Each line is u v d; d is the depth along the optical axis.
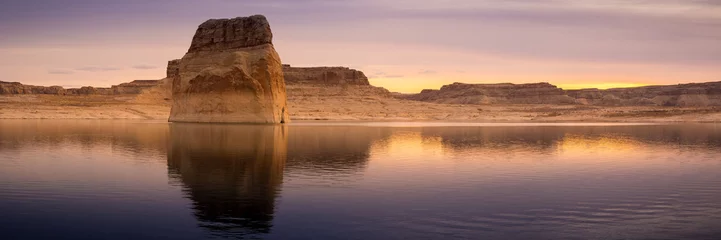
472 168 27.69
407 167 27.78
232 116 80.19
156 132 54.19
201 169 26.14
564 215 17.19
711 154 36.06
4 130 57.91
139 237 14.41
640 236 14.95
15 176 23.58
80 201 18.50
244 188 21.11
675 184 23.05
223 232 14.90
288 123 86.50
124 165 27.47
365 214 17.02
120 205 17.92
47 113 113.88
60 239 14.21
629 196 20.28
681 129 73.38
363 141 45.50
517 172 26.33
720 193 20.98
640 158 33.28
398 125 86.00
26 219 16.09
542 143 45.03
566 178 24.53
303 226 15.55
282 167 27.16
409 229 15.39
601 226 15.92
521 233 15.14
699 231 15.45
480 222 16.25
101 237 14.39
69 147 37.09
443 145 42.19
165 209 17.41
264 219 16.28
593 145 43.31
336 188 21.33
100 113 118.94
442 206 18.25
